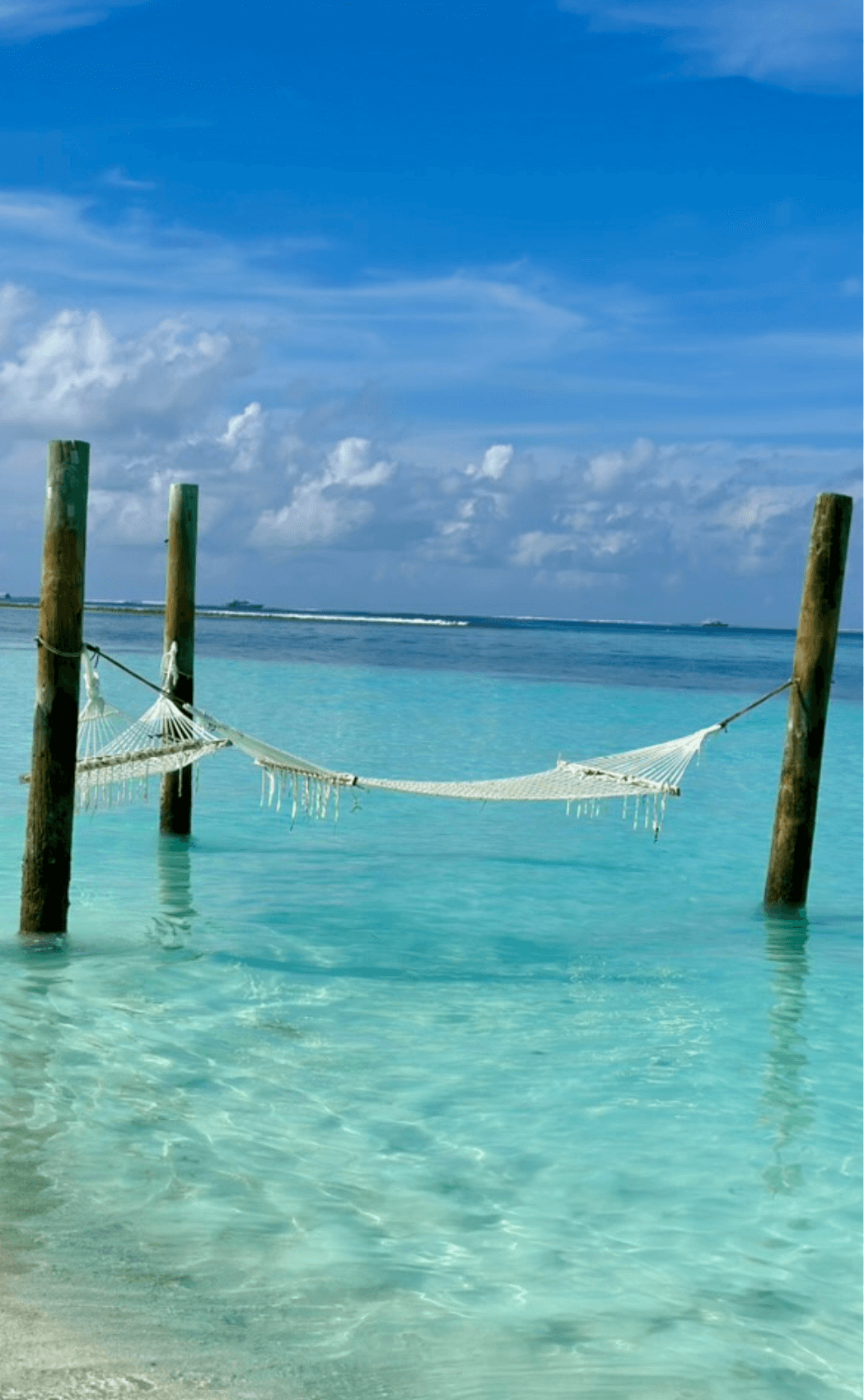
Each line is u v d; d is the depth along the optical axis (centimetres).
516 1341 478
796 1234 580
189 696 1352
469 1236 562
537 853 1482
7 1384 411
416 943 1064
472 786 1102
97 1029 809
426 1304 500
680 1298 520
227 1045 793
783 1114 718
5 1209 555
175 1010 856
